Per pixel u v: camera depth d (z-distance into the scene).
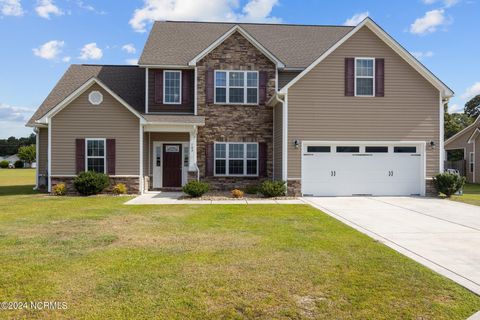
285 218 10.37
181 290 4.80
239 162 18.03
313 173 15.96
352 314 4.16
